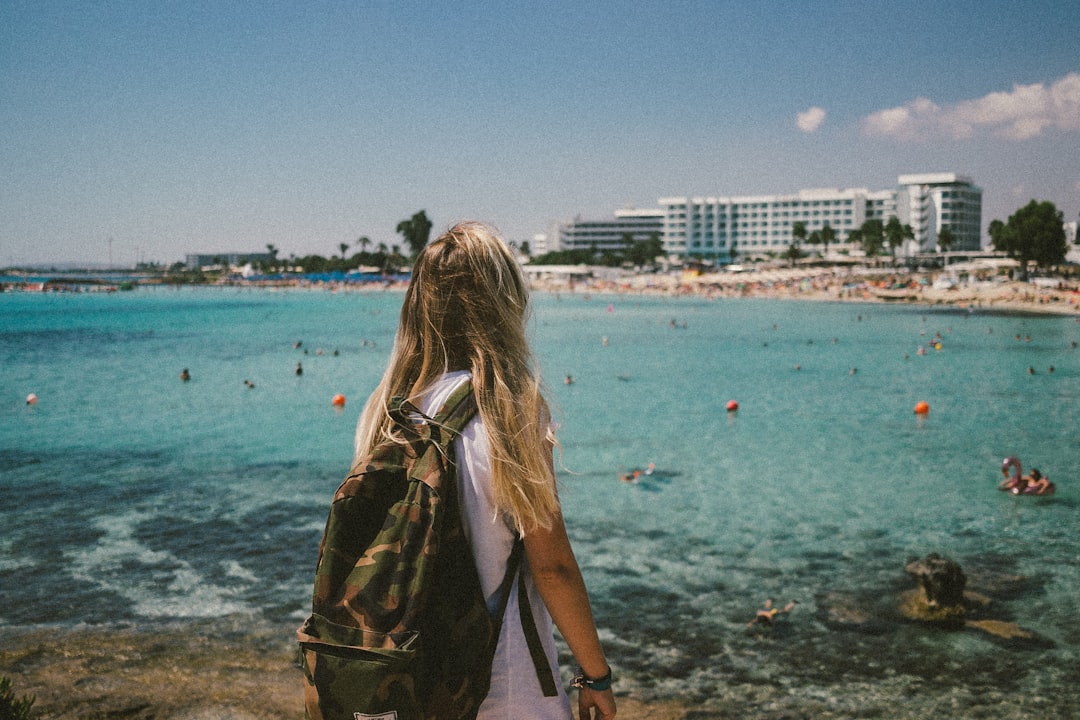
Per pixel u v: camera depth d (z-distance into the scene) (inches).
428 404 75.0
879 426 965.8
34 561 472.1
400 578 64.7
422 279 78.9
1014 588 434.9
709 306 4643.2
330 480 681.0
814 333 2571.4
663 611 409.1
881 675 342.0
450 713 66.8
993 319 3120.1
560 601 72.5
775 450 820.6
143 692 316.5
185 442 857.5
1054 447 831.1
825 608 411.2
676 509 593.9
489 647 69.4
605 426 968.9
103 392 1284.4
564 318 3508.9
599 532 538.3
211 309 4694.9
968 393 1249.4
